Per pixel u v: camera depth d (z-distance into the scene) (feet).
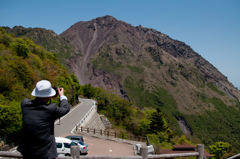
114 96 277.64
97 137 110.73
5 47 178.09
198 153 18.84
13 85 127.34
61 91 12.03
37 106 10.27
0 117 81.25
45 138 10.11
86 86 337.31
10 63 145.38
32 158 10.08
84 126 136.46
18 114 89.76
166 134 162.91
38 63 201.26
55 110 10.45
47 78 184.03
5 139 86.02
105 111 255.09
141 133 208.85
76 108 213.87
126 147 92.02
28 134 9.90
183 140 165.07
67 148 60.39
